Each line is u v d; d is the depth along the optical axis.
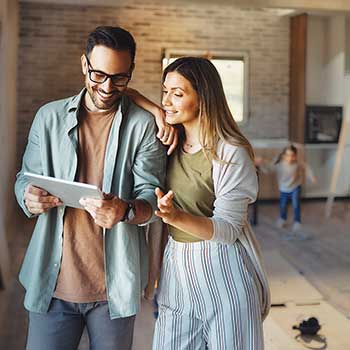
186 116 1.55
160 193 1.38
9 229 5.21
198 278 1.62
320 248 5.22
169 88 1.54
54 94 7.22
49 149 1.49
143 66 7.45
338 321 3.39
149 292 1.78
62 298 1.53
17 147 7.04
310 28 7.87
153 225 1.73
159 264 1.76
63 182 1.29
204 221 1.49
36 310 1.52
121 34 1.35
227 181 1.55
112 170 1.49
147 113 1.53
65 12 7.12
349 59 8.03
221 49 7.68
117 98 1.45
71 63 7.22
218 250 1.60
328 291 3.97
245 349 1.62
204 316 1.66
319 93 8.03
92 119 1.49
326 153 8.18
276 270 4.44
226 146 1.55
